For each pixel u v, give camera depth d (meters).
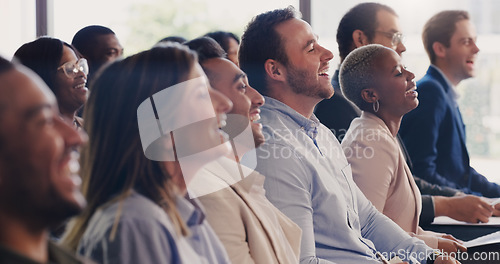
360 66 2.27
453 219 2.58
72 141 0.72
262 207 1.64
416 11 4.28
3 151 0.66
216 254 1.26
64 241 1.05
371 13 2.85
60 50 2.07
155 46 1.16
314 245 1.80
